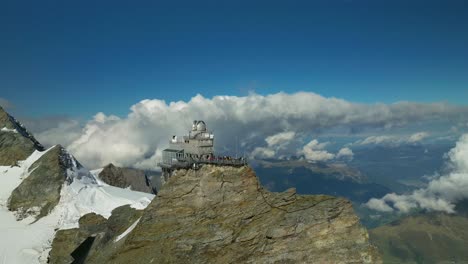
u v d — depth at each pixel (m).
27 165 158.62
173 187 78.06
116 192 148.50
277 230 64.94
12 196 140.38
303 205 68.50
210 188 75.88
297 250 63.12
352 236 63.91
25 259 109.31
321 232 63.97
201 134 86.50
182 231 73.25
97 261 86.00
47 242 115.94
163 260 70.06
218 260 66.50
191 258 68.69
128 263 72.75
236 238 68.44
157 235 74.50
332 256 62.38
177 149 87.81
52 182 141.62
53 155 152.88
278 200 71.69
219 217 72.94
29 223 129.00
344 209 65.88
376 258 62.62
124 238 85.62
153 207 77.75
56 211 131.88
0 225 127.31
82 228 116.38
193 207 75.94
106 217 125.94
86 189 143.25
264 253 63.97
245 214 71.94
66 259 106.31
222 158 78.69
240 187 75.19
